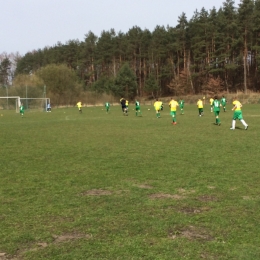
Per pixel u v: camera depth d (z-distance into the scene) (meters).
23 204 6.21
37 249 4.38
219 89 74.81
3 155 11.57
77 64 93.31
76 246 4.43
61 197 6.63
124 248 4.34
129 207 5.96
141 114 37.19
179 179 7.86
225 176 8.05
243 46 71.19
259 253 4.17
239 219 5.28
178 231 4.86
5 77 111.75
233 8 73.75
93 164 9.80
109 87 85.38
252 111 37.59
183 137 15.98
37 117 35.88
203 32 76.69
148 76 91.44
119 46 91.19
